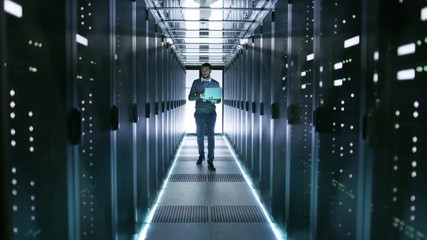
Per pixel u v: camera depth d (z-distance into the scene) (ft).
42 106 6.15
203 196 20.45
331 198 9.16
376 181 6.55
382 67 6.29
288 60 12.74
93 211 9.32
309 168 10.78
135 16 13.28
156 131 19.16
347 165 8.09
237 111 32.30
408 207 5.76
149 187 16.76
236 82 33.42
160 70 20.85
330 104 9.14
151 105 17.42
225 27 28.22
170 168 27.12
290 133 12.77
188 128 53.31
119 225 11.15
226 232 15.24
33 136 5.85
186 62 49.32
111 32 10.04
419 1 5.34
